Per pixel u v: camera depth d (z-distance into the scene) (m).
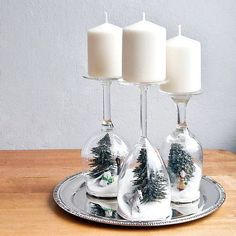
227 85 1.83
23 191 1.31
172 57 1.16
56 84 1.82
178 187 1.21
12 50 1.79
